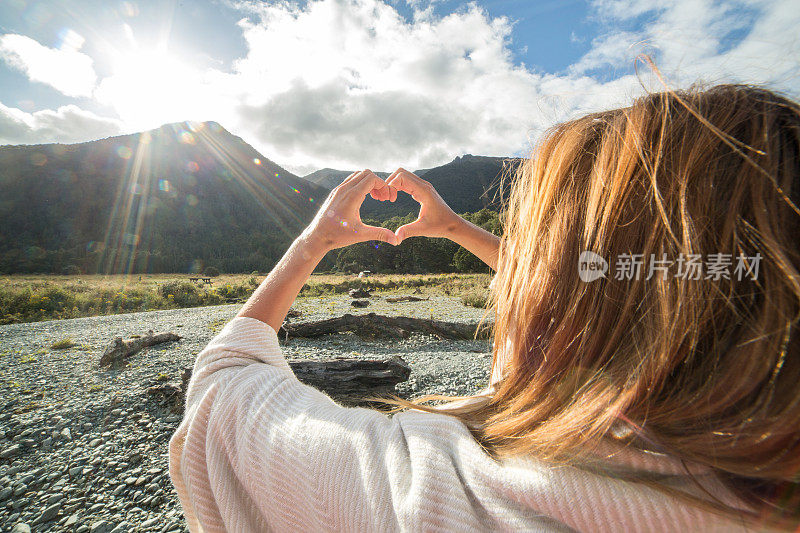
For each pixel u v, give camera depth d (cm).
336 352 762
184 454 57
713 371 29
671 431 31
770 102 36
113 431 407
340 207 67
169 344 780
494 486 37
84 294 1927
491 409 47
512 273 53
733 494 31
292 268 68
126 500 302
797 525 28
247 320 66
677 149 36
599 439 33
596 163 42
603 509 31
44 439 391
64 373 593
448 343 852
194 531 60
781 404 27
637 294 34
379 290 2359
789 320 26
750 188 31
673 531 30
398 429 47
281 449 48
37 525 279
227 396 56
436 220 82
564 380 37
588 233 39
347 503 42
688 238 31
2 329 1122
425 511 36
